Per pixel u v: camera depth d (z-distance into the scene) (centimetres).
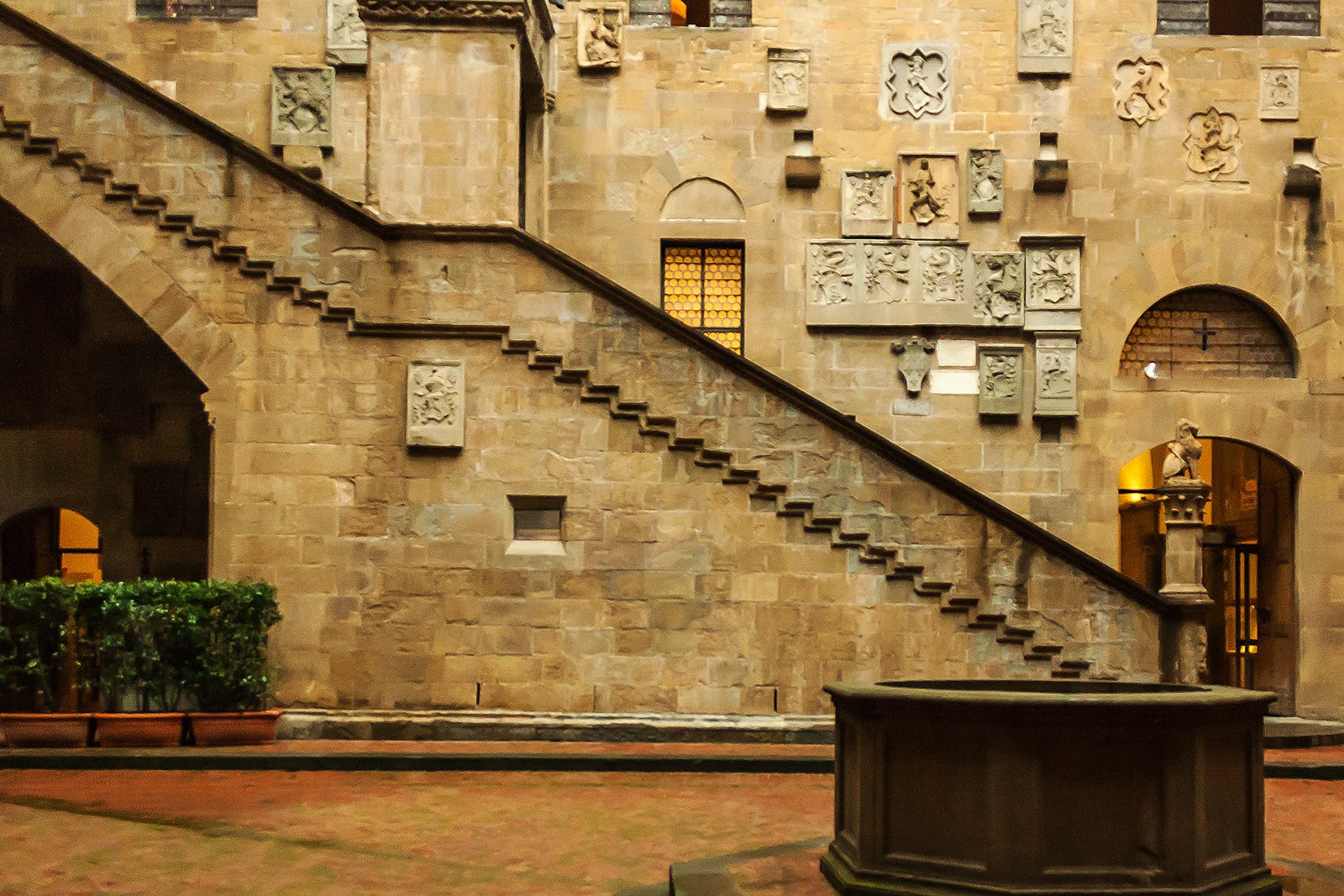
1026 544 1404
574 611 1411
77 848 878
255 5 1758
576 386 1421
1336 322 1750
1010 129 1758
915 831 661
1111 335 1739
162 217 1405
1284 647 1770
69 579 1900
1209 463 2033
